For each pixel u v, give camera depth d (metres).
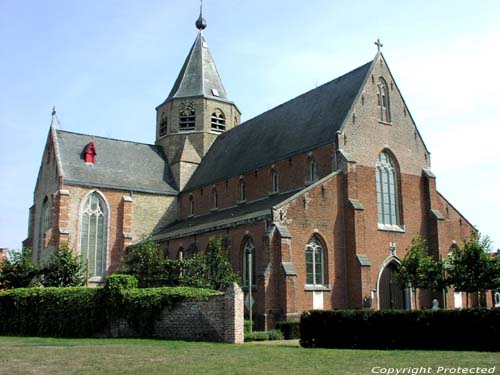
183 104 66.56
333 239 39.97
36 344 26.31
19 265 43.12
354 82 45.94
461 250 37.12
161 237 53.06
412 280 37.72
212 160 60.78
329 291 39.03
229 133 62.97
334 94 47.41
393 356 19.67
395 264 42.78
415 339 23.02
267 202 45.34
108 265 56.22
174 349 23.02
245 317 38.38
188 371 16.22
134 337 31.06
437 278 36.59
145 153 65.31
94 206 56.97
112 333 31.94
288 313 35.91
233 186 52.75
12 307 34.97
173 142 65.94
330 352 21.50
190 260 39.44
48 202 59.03
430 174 46.16
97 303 32.44
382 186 43.78
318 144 43.31
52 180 58.03
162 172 63.97
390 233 42.81
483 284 34.03
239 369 16.59
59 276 43.31
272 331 33.19
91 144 59.91
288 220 38.25
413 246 39.53
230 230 42.75
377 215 42.53
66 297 33.22
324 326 24.80
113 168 60.47
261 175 49.06
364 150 42.97
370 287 39.16
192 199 59.56
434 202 45.75
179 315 29.80
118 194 58.44
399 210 44.19
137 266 40.84
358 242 39.75
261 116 57.53
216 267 38.56
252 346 24.97
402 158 45.31
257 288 37.34
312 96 50.59
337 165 41.53
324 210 39.97
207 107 66.00
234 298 27.91
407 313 23.34
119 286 31.98
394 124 45.53
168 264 39.84
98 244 56.44
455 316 22.39
